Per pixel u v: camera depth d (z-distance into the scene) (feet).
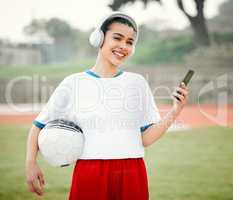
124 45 10.69
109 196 10.35
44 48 97.55
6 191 19.93
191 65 70.38
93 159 10.39
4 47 93.30
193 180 21.95
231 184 21.22
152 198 19.12
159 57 94.73
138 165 10.50
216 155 27.84
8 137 35.24
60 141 10.41
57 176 22.53
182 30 103.09
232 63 71.72
